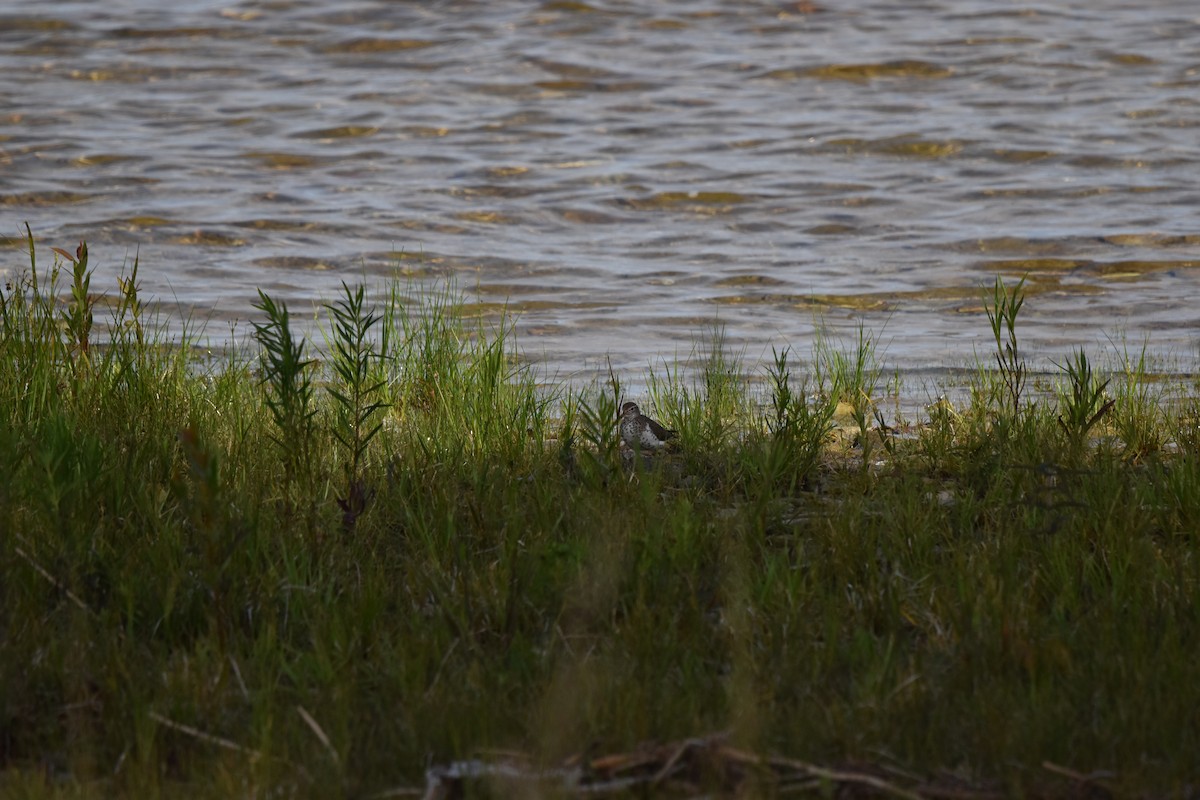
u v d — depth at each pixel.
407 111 78.06
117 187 61.03
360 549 18.34
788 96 81.94
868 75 86.94
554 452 23.30
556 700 13.28
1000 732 13.09
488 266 50.00
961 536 18.86
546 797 11.85
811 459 23.38
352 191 61.66
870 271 49.47
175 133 72.62
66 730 13.78
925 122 74.94
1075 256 51.00
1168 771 12.42
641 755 12.64
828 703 14.13
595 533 18.02
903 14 103.12
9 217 55.44
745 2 105.38
